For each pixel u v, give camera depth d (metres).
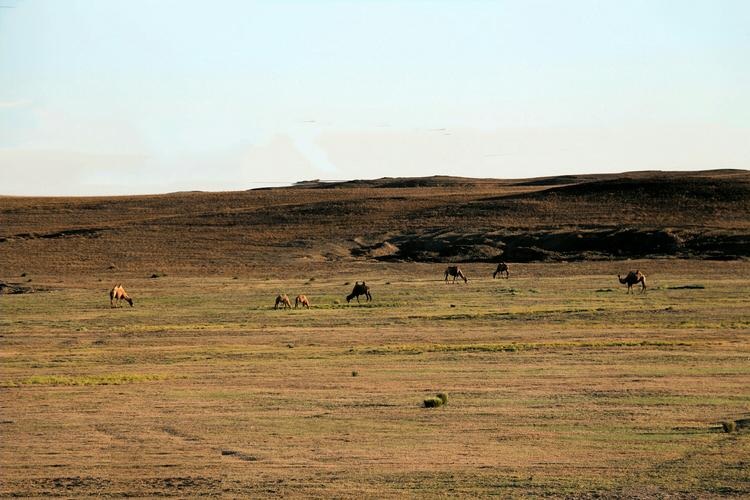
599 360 97.75
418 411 69.88
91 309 179.12
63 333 140.88
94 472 52.59
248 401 77.06
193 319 158.25
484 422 64.62
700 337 118.31
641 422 62.72
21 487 49.34
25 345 128.12
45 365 106.50
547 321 141.12
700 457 51.47
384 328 138.00
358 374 91.75
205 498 45.81
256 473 51.22
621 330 128.25
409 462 52.78
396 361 101.50
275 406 74.19
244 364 102.50
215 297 199.25
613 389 77.81
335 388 83.06
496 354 105.19
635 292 185.12
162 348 121.69
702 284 199.62
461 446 56.91
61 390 85.50
